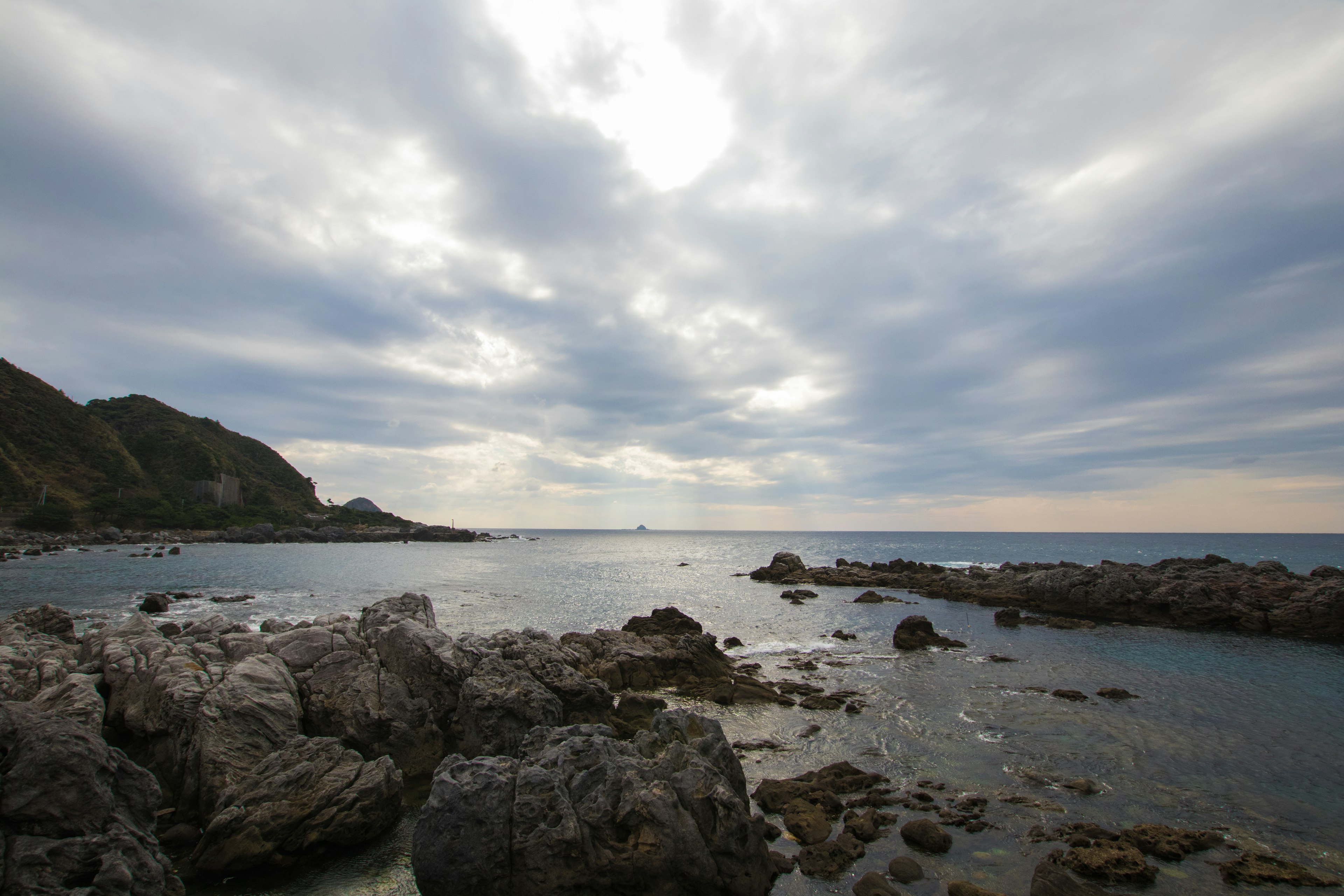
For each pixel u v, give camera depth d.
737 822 11.30
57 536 112.12
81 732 10.32
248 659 18.62
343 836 12.70
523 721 17.45
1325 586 37.94
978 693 24.75
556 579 71.44
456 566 88.12
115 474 149.50
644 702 21.48
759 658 31.53
